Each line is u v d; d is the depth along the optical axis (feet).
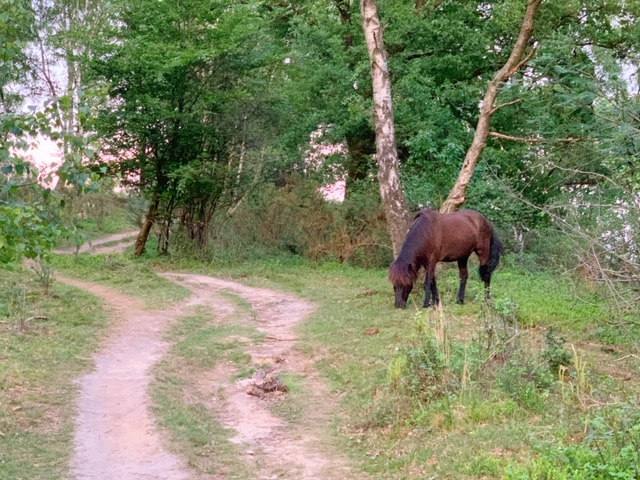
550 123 53.98
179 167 72.33
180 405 26.55
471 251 39.40
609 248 30.12
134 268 62.64
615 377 26.89
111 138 72.59
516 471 17.39
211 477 20.56
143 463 21.09
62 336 35.76
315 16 75.61
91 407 25.91
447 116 69.31
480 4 77.05
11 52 19.26
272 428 25.49
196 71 73.61
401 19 69.26
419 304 42.14
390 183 45.88
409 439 22.66
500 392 24.25
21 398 25.61
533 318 36.17
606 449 17.99
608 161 34.14
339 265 71.46
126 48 68.85
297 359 34.60
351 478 20.59
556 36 58.75
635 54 58.34
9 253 17.21
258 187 80.84
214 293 54.90
